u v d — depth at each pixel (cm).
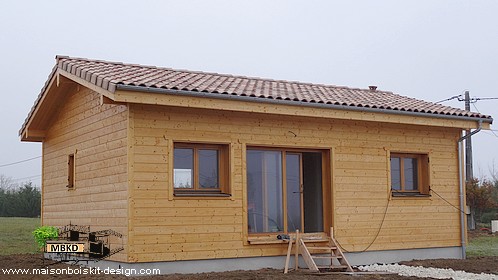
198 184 1254
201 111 1248
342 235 1401
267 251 1297
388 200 1480
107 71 1283
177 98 1154
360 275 1218
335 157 1411
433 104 1644
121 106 1210
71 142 1485
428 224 1542
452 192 1595
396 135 1510
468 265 1427
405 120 1442
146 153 1180
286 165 1377
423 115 1455
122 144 1196
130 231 1149
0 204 4197
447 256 1570
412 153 1548
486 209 3347
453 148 1611
